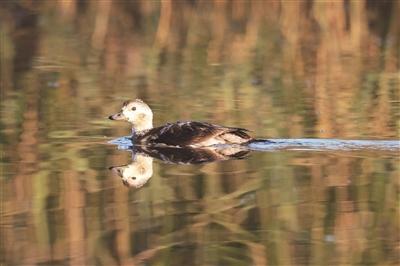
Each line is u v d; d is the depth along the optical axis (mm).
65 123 17797
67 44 29031
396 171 13719
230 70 24094
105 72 24172
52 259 10391
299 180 13336
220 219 11664
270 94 20734
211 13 34000
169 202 12469
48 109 19234
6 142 16078
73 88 21859
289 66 24672
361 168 13906
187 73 23797
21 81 22875
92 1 34969
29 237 11141
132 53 27172
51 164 14492
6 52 27688
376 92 20797
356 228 11336
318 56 26219
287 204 12234
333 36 29656
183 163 14562
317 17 31031
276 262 10227
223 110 18906
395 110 18578
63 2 34781
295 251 10578
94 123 17797
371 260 10312
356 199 12430
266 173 13758
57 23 32812
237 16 33344
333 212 11922
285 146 15414
